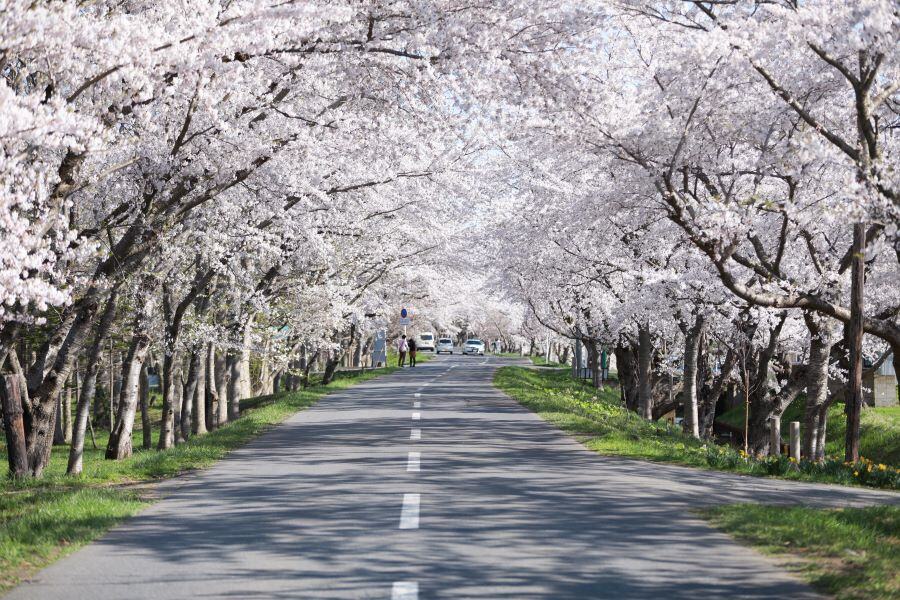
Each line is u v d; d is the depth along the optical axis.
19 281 11.03
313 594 6.78
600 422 24.86
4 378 16.78
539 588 6.95
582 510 10.66
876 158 16.30
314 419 25.00
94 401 52.56
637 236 26.55
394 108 18.61
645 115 19.38
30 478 15.41
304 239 26.33
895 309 21.45
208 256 24.03
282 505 11.08
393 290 51.12
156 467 15.49
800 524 9.62
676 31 19.83
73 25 11.33
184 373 41.19
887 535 9.62
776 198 22.25
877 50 15.47
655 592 6.88
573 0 16.69
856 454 18.31
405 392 38.00
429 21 15.37
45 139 10.45
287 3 13.81
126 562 8.00
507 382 44.47
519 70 17.02
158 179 17.78
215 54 13.05
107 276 17.94
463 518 10.05
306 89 19.36
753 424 29.72
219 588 7.00
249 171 18.14
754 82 18.80
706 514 10.40
